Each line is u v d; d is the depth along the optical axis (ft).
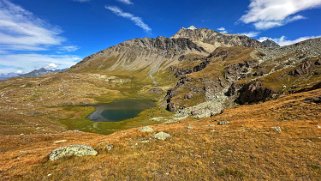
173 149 104.73
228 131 132.26
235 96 561.02
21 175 85.25
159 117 478.18
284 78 520.83
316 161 91.40
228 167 86.94
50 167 89.81
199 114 451.94
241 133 126.21
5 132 288.10
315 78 476.95
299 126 137.90
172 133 129.80
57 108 607.78
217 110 487.20
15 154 126.41
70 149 100.17
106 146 108.58
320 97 186.91
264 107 232.73
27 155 120.47
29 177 83.05
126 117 522.47
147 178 80.43
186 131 135.03
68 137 211.00
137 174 82.23
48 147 154.20
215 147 106.42
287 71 537.65
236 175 82.33
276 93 449.89
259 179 80.18
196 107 528.22
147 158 94.79
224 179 80.43
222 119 210.38
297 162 91.15
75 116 533.55
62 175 82.89
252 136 120.67
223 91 642.63
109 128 402.93
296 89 389.19
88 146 104.68
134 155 97.91
